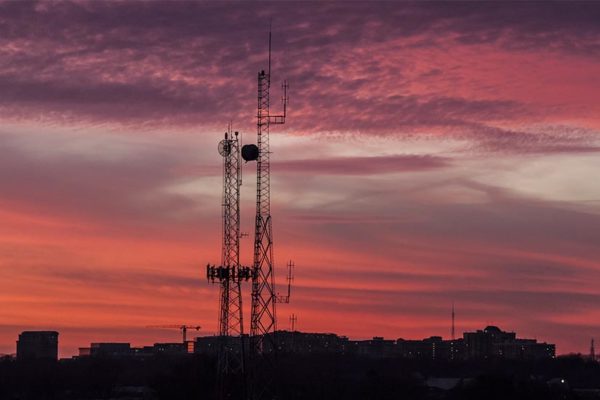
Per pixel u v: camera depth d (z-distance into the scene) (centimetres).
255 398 16762
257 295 16588
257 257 16525
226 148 16862
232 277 16675
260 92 16525
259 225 16500
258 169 16450
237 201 16788
